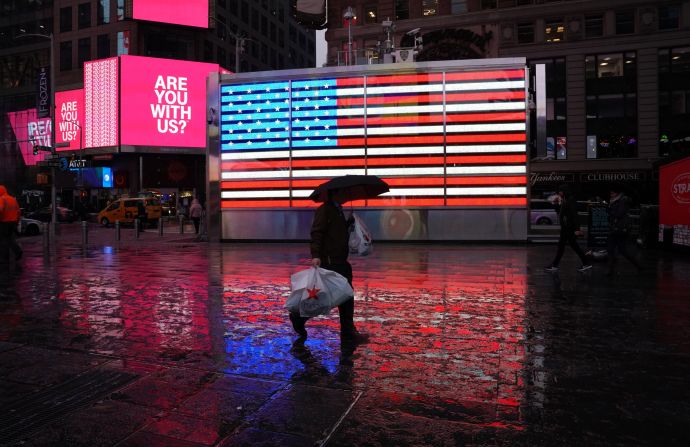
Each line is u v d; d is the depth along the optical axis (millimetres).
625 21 37531
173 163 52188
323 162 16562
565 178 38688
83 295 7691
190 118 49344
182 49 52500
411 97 16062
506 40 39188
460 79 15812
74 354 4590
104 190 52000
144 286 8516
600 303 6793
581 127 38594
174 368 4203
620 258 12227
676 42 36531
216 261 12250
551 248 14555
